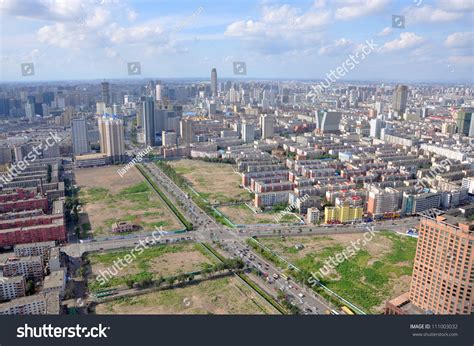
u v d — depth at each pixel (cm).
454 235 18888
